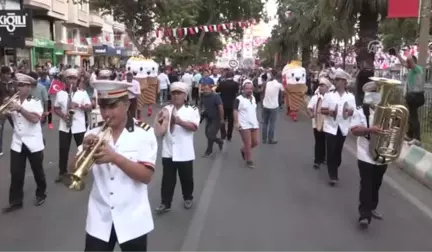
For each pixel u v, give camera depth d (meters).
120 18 29.59
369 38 16.27
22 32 18.81
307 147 12.78
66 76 8.87
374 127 5.91
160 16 30.11
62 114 8.60
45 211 6.98
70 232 6.11
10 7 23.69
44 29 33.72
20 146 6.97
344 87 8.68
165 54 42.53
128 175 3.38
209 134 11.27
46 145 12.45
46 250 5.53
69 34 39.91
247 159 10.13
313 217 6.79
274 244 5.73
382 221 6.68
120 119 3.39
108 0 28.55
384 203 7.57
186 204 7.14
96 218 3.47
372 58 16.34
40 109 7.05
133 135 3.46
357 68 16.58
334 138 8.56
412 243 5.85
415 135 11.23
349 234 6.12
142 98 19.81
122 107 3.38
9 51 26.94
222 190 8.21
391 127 5.89
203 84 11.37
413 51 25.55
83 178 3.07
